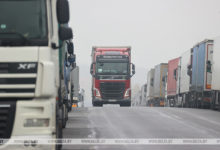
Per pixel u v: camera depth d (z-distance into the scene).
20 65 19.81
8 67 19.80
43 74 19.77
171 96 107.44
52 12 21.92
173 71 103.44
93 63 83.75
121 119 45.84
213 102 69.62
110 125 39.44
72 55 40.66
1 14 20.47
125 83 83.12
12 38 20.02
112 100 83.06
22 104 19.48
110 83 83.06
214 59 69.62
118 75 83.12
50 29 20.64
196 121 45.75
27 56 19.91
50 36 20.59
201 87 75.94
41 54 19.98
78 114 52.25
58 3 21.25
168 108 68.94
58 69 23.02
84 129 36.00
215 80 68.19
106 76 83.06
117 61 83.44
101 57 83.31
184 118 49.09
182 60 93.94
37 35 20.31
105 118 46.81
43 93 19.64
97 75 83.19
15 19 20.45
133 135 32.69
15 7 20.59
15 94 19.67
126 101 83.00
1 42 20.00
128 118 47.19
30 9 20.61
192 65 84.06
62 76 28.55
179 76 96.31
